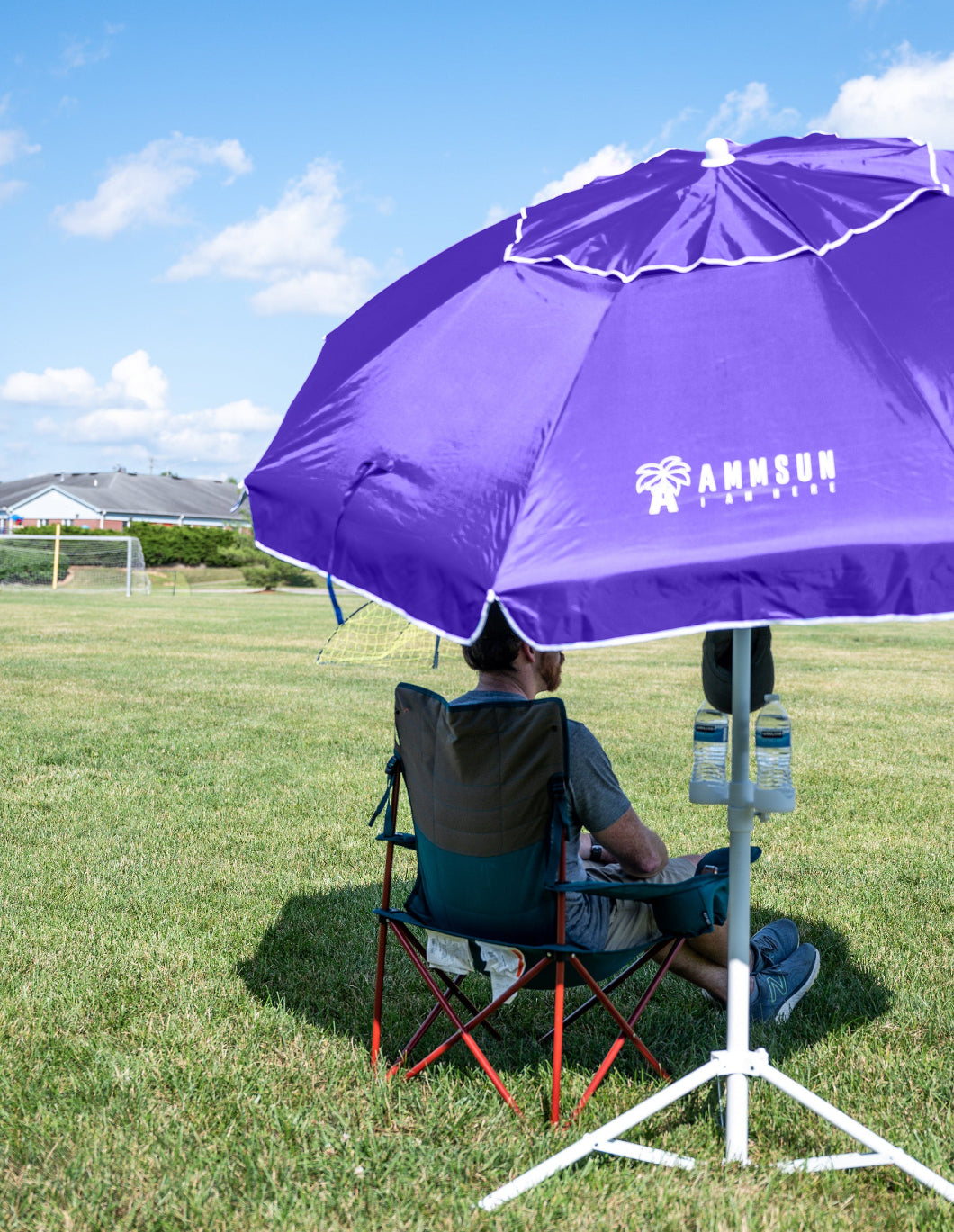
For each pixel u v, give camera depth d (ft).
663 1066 10.67
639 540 6.68
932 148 8.91
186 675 43.11
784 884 16.81
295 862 17.67
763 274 7.73
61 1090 9.78
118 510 280.51
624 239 8.24
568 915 9.57
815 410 6.99
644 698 38.19
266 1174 8.43
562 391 7.49
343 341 9.33
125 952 13.39
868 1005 12.18
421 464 7.50
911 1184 8.48
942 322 7.32
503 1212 7.97
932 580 6.32
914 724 33.19
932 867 17.83
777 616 6.38
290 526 7.84
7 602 100.48
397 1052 10.92
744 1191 8.25
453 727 9.07
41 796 21.86
